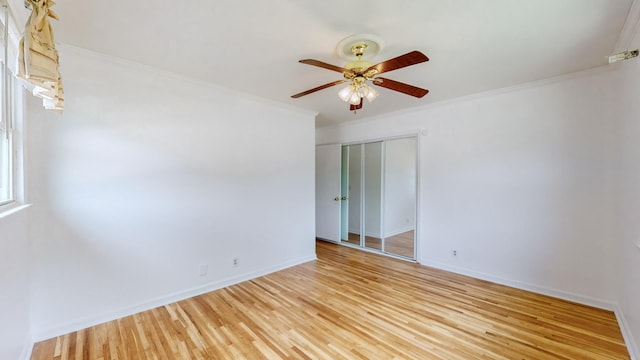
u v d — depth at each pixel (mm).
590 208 2676
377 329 2271
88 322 2291
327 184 5387
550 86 2877
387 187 4586
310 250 4211
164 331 2242
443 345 2053
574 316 2463
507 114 3170
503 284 3211
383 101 3688
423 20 1794
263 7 1659
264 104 3582
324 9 1678
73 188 2234
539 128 2953
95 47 2188
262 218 3572
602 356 1919
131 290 2523
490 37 2014
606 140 2586
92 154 2318
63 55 2172
